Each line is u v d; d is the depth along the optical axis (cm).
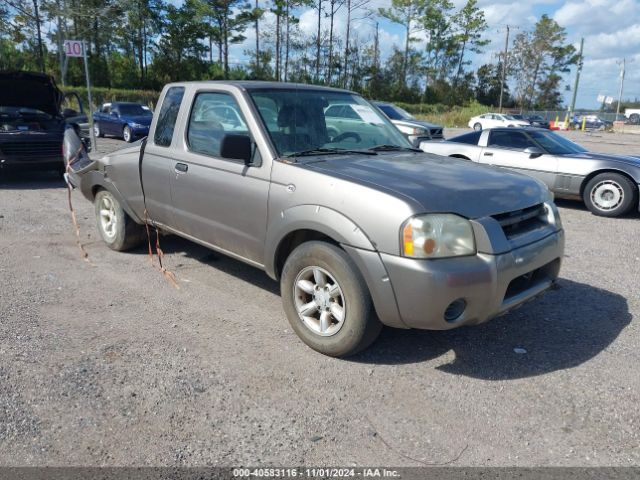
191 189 464
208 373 347
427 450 278
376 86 7012
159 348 379
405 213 317
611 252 668
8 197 938
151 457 267
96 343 384
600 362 373
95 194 625
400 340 401
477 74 8331
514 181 382
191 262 576
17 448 271
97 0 4972
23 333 395
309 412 308
